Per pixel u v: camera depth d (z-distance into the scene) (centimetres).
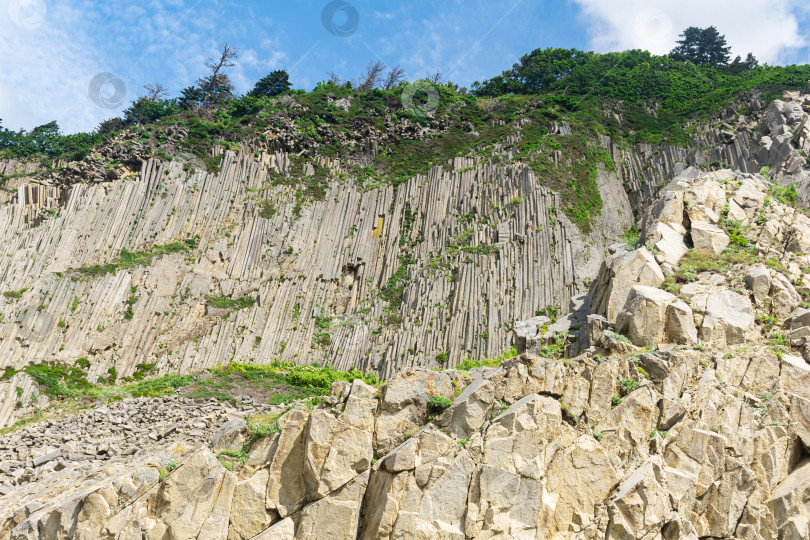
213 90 8744
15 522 1909
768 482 1802
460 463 1711
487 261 5159
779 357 1984
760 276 2217
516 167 6103
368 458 1778
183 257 5828
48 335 5044
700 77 8531
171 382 3953
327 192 6619
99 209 6162
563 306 4894
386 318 5222
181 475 1805
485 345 4650
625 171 6825
